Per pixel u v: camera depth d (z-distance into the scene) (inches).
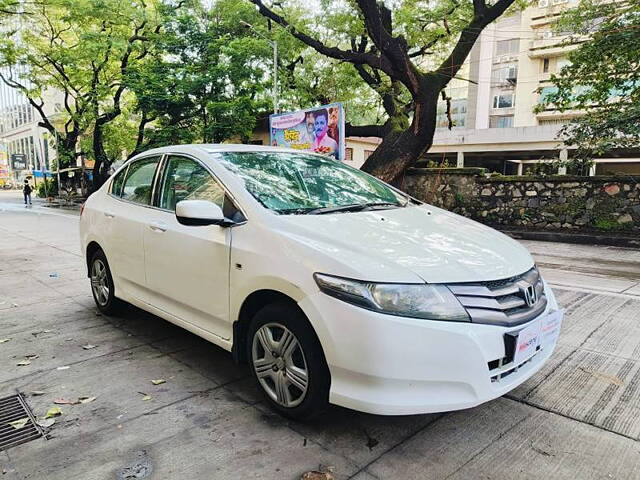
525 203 502.9
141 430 102.0
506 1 489.4
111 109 984.3
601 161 1229.1
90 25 848.9
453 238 108.6
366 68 712.4
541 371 132.5
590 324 174.6
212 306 120.0
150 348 149.9
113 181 178.4
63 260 309.9
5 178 2950.3
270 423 104.7
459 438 99.1
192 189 133.1
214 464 90.0
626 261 331.0
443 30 637.3
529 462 91.0
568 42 454.6
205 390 120.9
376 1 458.6
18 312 190.1
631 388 122.2
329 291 91.0
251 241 108.5
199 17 838.5
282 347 103.7
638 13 399.9
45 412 110.0
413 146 519.8
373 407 87.2
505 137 1085.1
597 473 87.6
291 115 620.1
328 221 108.0
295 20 673.0
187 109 828.0
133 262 153.0
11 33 861.2
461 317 87.0
